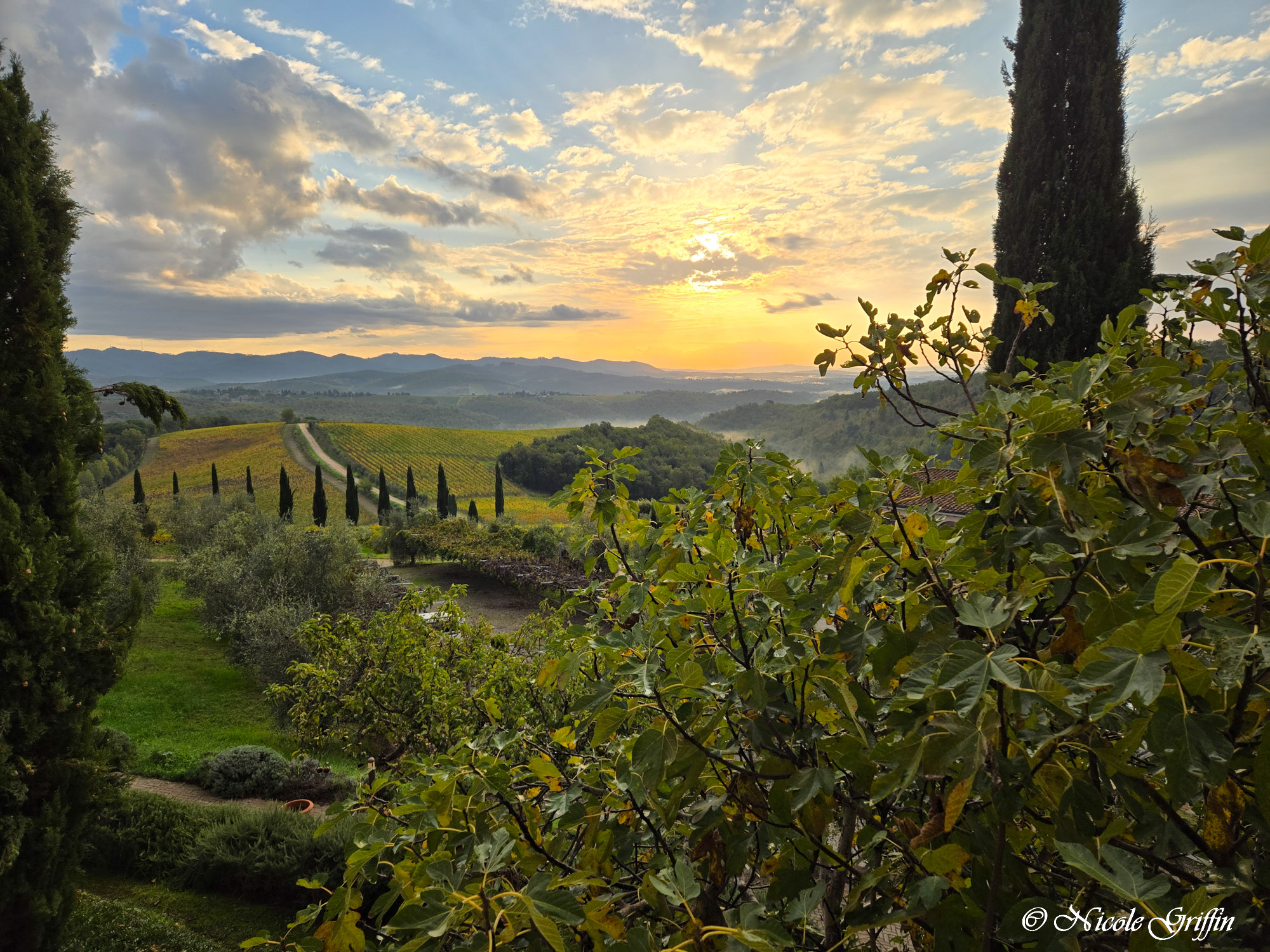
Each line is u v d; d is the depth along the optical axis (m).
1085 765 1.28
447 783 1.61
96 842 7.79
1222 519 1.30
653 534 2.29
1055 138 8.72
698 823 1.46
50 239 5.64
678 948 1.00
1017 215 8.88
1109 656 0.87
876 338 2.33
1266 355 1.54
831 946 1.47
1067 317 8.09
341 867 7.10
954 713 1.00
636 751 1.30
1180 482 1.28
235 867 7.29
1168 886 0.79
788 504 2.37
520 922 1.21
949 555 1.33
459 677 7.40
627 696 1.49
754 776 1.40
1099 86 8.38
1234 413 1.68
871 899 1.40
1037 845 1.50
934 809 1.24
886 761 1.04
